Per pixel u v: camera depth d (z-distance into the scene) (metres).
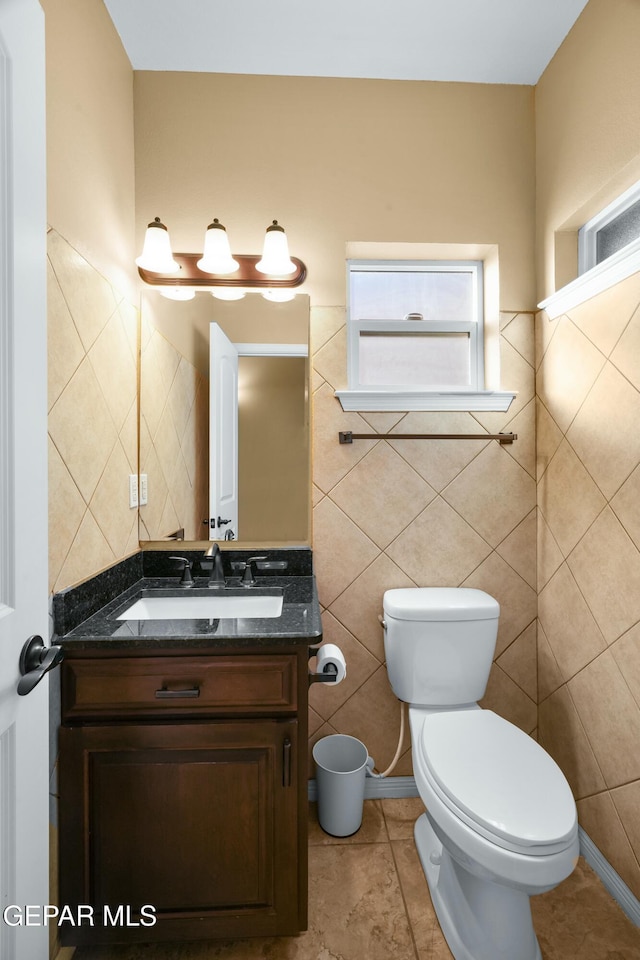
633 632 1.24
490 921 1.10
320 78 1.64
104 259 1.33
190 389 1.64
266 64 1.58
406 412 1.68
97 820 1.09
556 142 1.55
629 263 1.22
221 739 1.10
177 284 1.62
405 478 1.68
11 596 0.71
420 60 1.58
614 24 1.27
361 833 1.52
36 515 0.77
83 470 1.20
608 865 1.33
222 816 1.11
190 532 1.63
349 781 1.49
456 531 1.70
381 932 1.20
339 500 1.67
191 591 1.47
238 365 1.65
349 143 1.64
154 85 1.60
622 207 1.40
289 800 1.11
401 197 1.65
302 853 1.13
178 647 1.08
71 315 1.13
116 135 1.44
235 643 1.08
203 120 1.61
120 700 1.09
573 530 1.49
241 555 1.64
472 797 1.06
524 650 1.72
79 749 1.08
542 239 1.65
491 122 1.67
